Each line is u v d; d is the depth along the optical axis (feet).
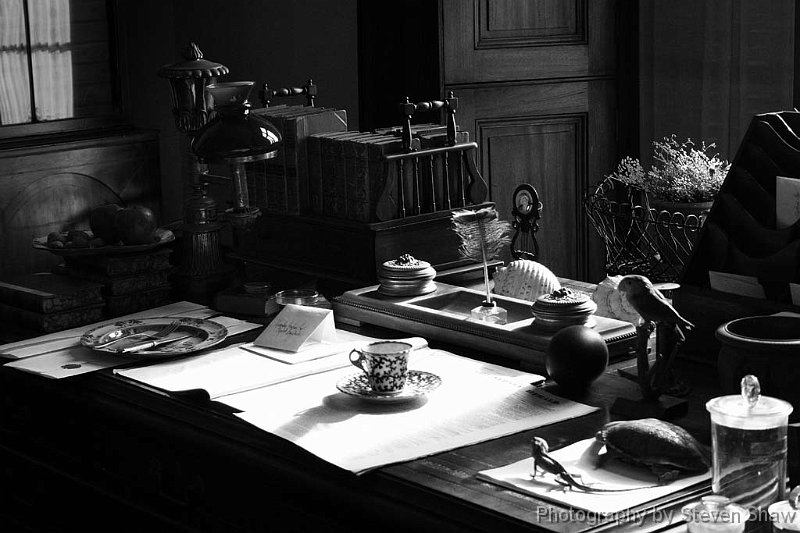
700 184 10.14
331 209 9.55
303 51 15.58
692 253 7.29
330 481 5.64
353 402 6.65
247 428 6.34
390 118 13.60
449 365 7.27
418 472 5.55
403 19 13.03
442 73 12.38
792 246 6.66
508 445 5.87
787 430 5.16
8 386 8.45
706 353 7.08
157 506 7.18
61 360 7.84
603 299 7.85
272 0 15.94
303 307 8.00
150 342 7.99
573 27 12.79
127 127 16.14
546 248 13.07
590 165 13.05
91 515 7.82
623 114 13.12
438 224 9.38
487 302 8.07
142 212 9.37
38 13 15.07
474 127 12.60
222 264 9.78
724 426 4.94
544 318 7.29
